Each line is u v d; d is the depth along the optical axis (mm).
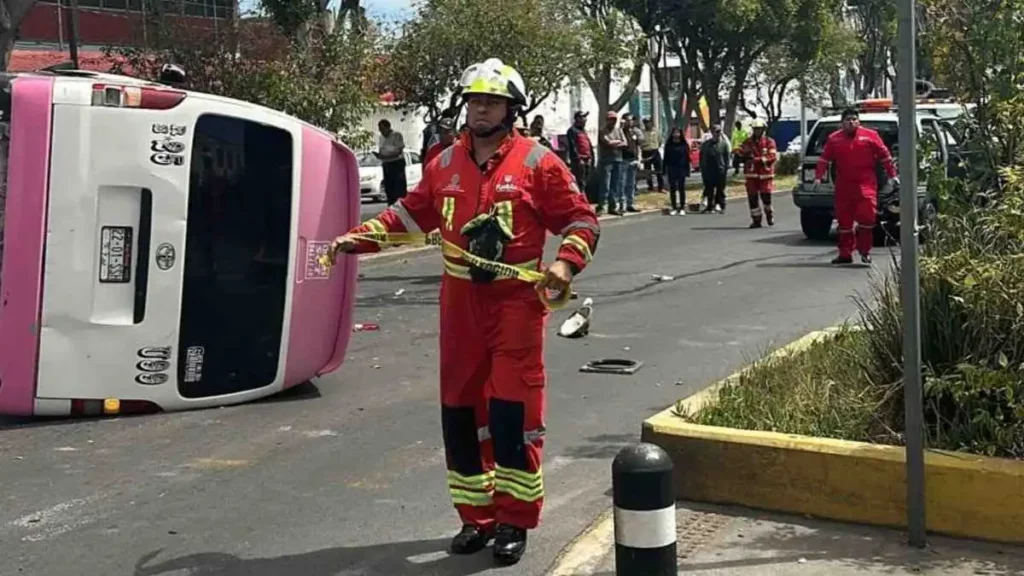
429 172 5004
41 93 7230
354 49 15852
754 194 19797
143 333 7535
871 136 14031
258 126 7734
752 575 4625
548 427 7281
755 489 5383
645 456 3768
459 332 4875
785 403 6055
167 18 15242
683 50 37125
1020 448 5168
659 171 28766
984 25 6180
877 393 5836
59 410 7512
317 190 8039
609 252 16438
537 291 4648
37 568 5086
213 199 7629
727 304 11664
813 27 36062
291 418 7641
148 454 6836
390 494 6035
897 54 4586
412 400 8102
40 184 7242
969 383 5184
